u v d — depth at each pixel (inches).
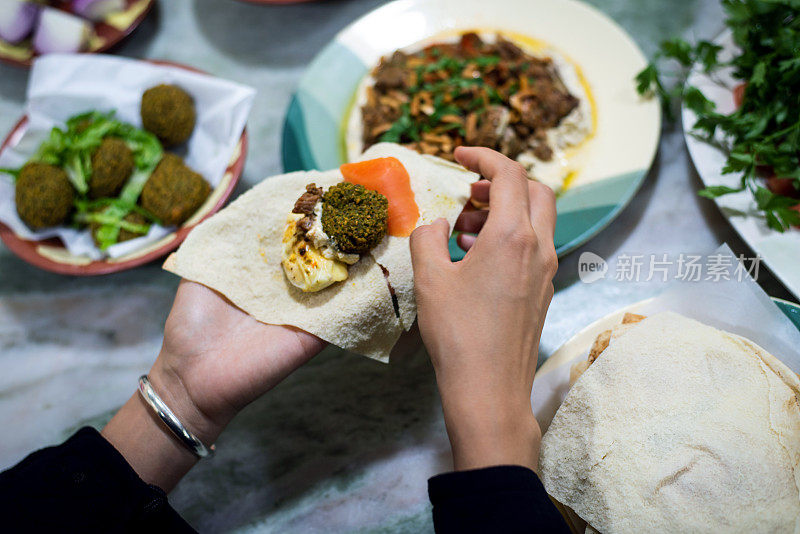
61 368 40.8
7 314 42.6
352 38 46.2
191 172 39.8
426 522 34.0
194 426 32.2
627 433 27.3
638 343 29.3
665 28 46.8
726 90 40.6
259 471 36.4
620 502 26.2
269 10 51.5
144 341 41.1
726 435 26.5
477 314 23.4
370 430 36.7
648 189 41.0
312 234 28.9
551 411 31.7
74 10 48.3
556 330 38.0
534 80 42.5
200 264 32.1
